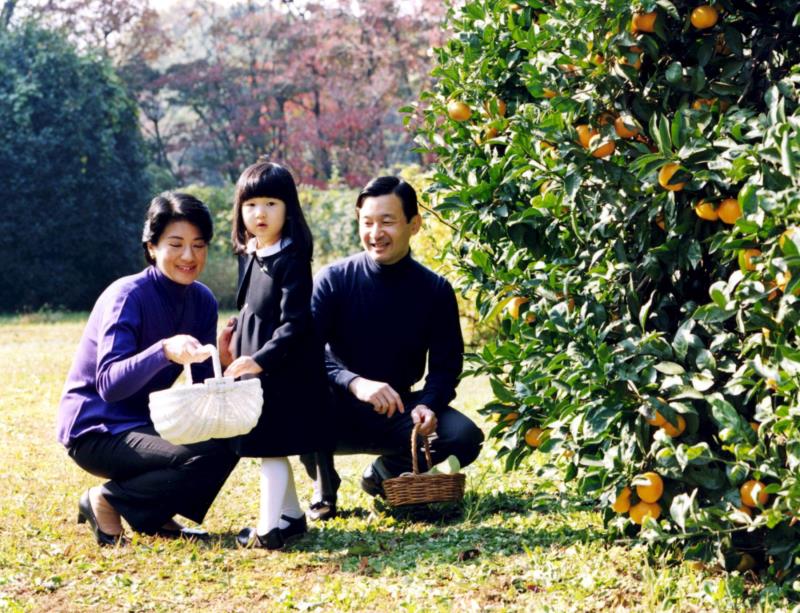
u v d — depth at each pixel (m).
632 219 3.54
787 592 3.14
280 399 3.91
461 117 4.18
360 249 20.33
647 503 3.32
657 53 3.33
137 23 37.66
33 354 11.07
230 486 5.14
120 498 3.96
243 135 37.22
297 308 3.90
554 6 4.02
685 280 3.64
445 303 4.46
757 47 3.49
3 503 4.64
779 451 3.14
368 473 4.69
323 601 3.33
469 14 4.18
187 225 4.07
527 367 3.77
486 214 3.75
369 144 34.41
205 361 4.24
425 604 3.26
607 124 3.43
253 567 3.74
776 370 2.95
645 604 3.16
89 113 20.59
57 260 20.69
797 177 2.78
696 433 3.32
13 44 20.69
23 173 20.11
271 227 3.92
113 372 3.83
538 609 3.14
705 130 3.38
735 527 3.21
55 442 6.20
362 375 4.45
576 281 3.60
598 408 3.23
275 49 38.78
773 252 2.88
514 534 4.01
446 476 4.02
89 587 3.50
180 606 3.34
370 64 34.22
